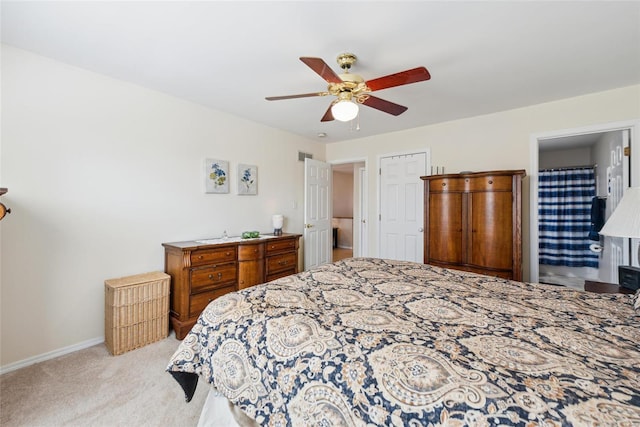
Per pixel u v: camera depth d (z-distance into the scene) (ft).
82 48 6.49
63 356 7.10
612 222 5.51
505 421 2.21
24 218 6.67
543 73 7.56
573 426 2.06
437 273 6.52
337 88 6.17
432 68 7.27
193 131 9.92
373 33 5.82
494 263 9.29
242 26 5.63
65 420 4.96
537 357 2.88
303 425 3.08
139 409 5.26
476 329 3.57
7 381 6.05
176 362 4.39
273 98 6.53
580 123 9.11
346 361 3.10
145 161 8.73
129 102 8.34
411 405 2.57
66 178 7.26
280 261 11.27
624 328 3.57
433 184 10.45
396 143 13.35
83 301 7.56
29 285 6.75
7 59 6.39
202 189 10.26
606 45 6.23
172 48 6.46
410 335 3.41
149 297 7.82
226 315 4.43
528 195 10.09
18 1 4.89
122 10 5.16
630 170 8.50
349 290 5.23
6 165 6.42
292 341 3.59
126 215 8.36
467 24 5.53
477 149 11.11
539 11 5.15
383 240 13.78
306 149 14.82
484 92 8.82
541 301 4.60
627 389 2.36
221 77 7.95
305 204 13.97
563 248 15.05
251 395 3.69
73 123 7.35
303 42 6.16
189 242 9.43
